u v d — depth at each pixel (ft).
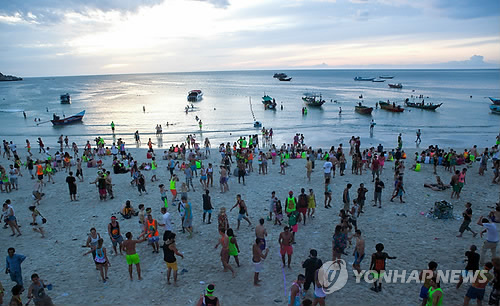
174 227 48.26
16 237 45.60
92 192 65.31
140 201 59.52
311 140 126.11
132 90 453.99
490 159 87.04
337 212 52.31
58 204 58.75
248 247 41.32
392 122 162.40
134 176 66.64
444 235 43.57
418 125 153.38
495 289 27.76
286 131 145.07
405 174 73.61
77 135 143.84
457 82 587.68
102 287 33.55
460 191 59.67
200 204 57.06
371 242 42.04
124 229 47.52
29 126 167.94
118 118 189.57
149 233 40.24
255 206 55.42
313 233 44.83
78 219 51.70
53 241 44.29
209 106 241.35
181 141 130.31
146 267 37.40
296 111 207.82
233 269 36.40
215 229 47.06
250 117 185.88
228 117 186.91
